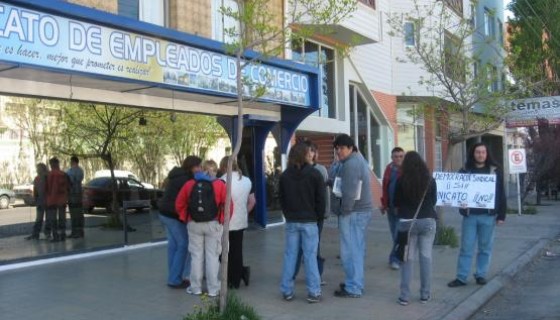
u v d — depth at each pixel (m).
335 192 7.74
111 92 10.66
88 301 7.34
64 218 10.45
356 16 16.94
